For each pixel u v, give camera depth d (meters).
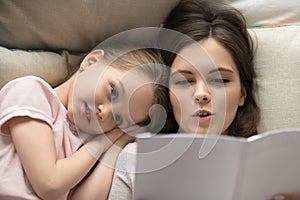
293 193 0.85
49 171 0.87
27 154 0.88
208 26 1.01
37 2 1.01
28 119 0.89
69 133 0.97
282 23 1.14
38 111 0.91
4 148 0.92
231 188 0.80
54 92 0.96
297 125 1.03
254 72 1.07
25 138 0.88
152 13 1.08
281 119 1.04
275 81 1.06
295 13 1.14
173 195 0.84
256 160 0.78
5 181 0.88
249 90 1.07
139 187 0.82
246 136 1.06
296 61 1.05
